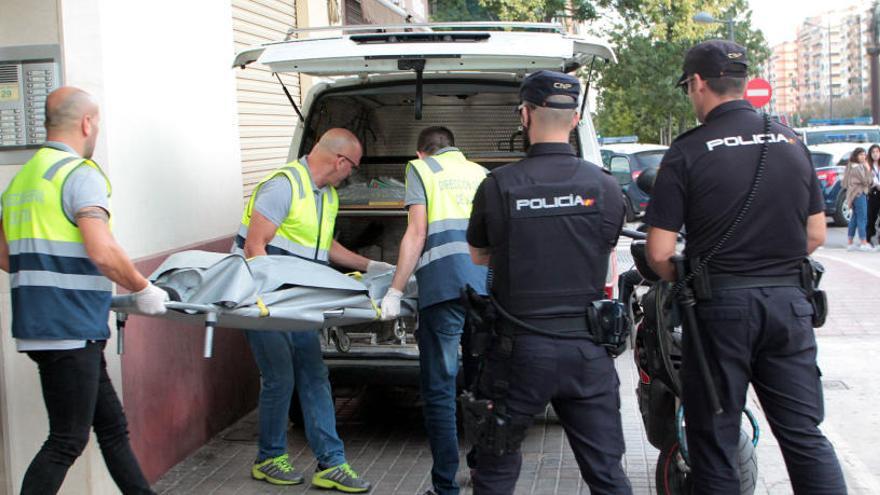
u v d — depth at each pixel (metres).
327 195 5.08
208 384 6.00
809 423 3.67
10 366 4.61
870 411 6.63
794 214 3.63
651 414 4.41
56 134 3.97
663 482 4.41
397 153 6.91
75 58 4.74
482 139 6.85
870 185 16.39
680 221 3.73
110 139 4.86
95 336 3.90
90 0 4.75
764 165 3.61
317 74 5.79
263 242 4.89
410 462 5.68
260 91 7.36
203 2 6.09
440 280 4.58
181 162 5.68
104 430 4.17
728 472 3.73
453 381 4.71
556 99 3.62
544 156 3.64
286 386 5.19
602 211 3.58
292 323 4.37
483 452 3.65
